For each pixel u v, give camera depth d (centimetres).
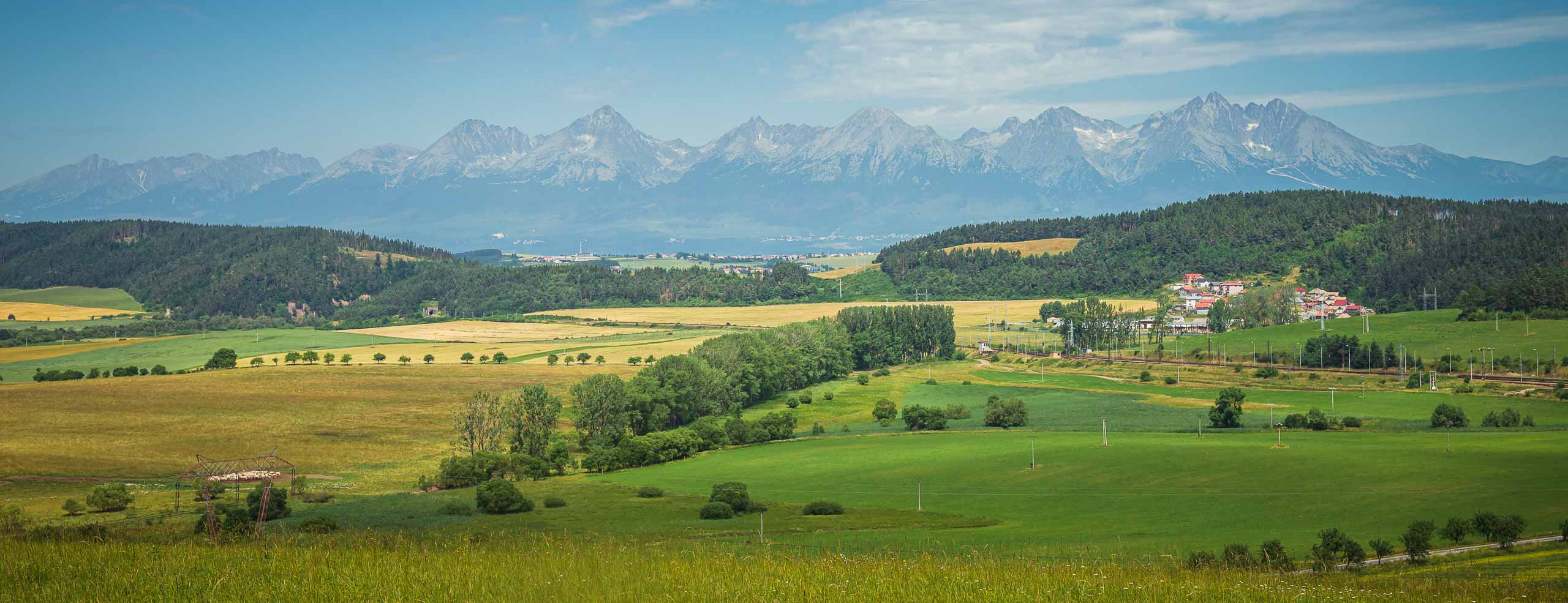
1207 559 5319
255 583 2234
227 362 19762
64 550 2633
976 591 2280
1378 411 14375
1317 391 16875
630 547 3184
